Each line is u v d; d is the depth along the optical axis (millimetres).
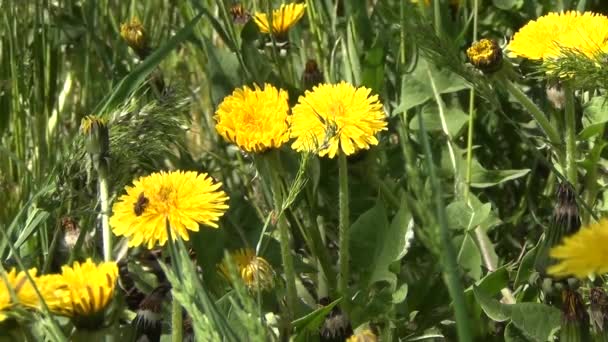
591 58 773
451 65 820
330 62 983
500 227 925
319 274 826
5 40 971
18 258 666
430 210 560
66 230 839
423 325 794
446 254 564
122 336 751
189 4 1042
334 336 721
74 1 1087
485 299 739
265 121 747
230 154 1000
